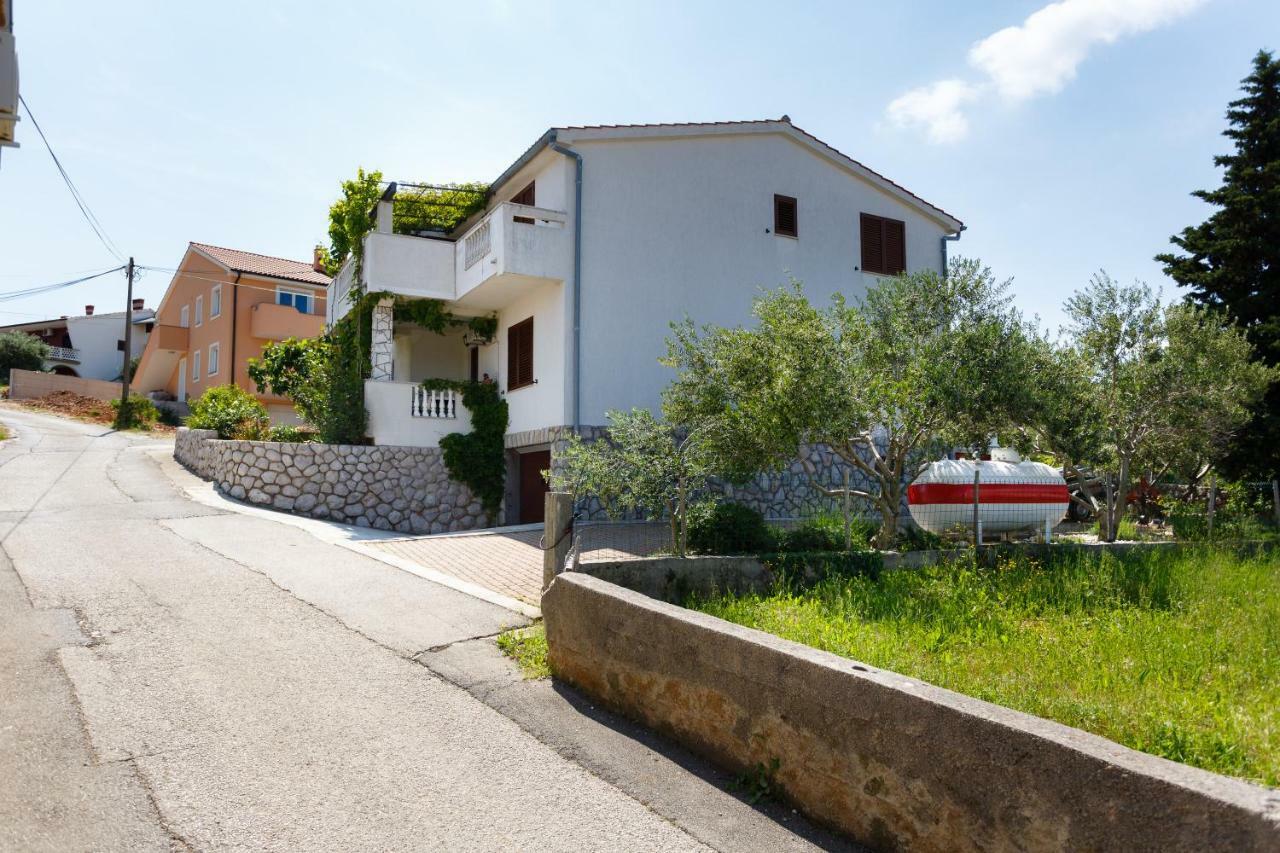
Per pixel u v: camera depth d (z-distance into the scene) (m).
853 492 11.11
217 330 37.59
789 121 18.61
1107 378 12.23
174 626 7.43
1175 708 5.14
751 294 18.08
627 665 5.70
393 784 4.61
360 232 19.61
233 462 16.22
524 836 4.08
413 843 3.99
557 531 7.88
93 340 50.16
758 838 4.09
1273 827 2.60
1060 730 3.39
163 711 5.52
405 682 6.29
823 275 19.06
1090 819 3.10
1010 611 7.85
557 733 5.41
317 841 3.99
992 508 11.45
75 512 13.57
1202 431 12.14
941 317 11.20
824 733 4.23
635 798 4.51
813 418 9.50
